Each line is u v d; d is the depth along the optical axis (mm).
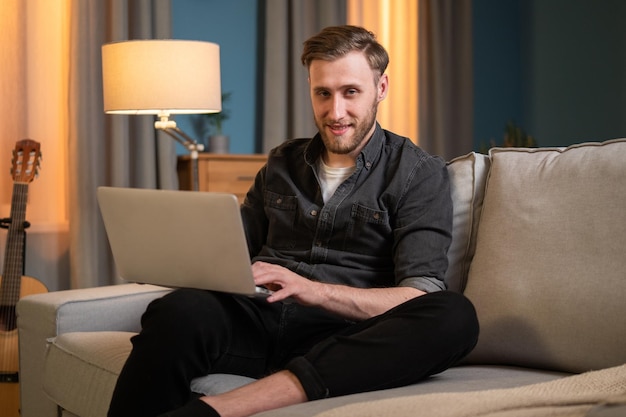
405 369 1502
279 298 1652
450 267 1939
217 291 1680
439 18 4773
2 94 3568
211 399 1406
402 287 1790
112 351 1888
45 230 3711
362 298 1730
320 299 1698
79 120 3660
